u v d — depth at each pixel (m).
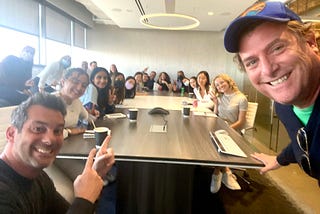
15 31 5.01
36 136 0.89
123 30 9.78
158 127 2.26
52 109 0.92
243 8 5.86
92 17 8.98
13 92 3.25
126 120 2.55
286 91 0.73
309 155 0.86
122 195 1.97
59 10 6.62
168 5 5.85
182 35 9.82
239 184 3.01
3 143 1.58
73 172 1.92
